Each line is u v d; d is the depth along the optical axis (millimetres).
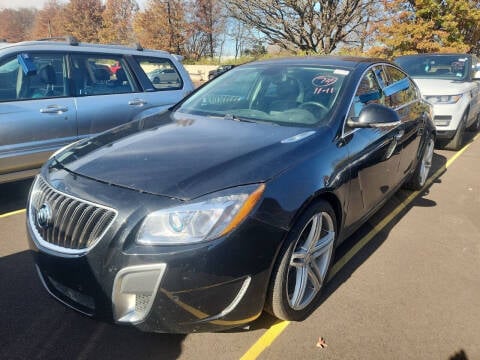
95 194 2322
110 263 2188
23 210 4754
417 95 5203
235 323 2398
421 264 3662
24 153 4766
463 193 5562
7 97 4688
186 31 43938
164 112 3881
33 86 4902
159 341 2637
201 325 2281
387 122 3090
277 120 3311
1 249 3787
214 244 2174
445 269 3590
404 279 3414
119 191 2307
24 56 4824
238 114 3531
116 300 2215
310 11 23969
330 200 2932
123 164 2551
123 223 2186
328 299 3111
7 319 2811
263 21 25344
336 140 3049
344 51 23891
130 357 2508
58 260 2330
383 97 4023
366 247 3943
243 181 2355
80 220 2305
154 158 2600
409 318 2924
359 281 3363
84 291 2299
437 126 7680
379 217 4660
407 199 5262
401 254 3830
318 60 3994
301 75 3744
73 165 2670
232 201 2256
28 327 2738
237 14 25672
